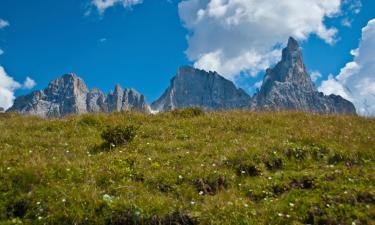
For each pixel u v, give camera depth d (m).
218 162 15.57
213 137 19.14
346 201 12.52
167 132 20.25
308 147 16.98
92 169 14.41
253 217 11.97
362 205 12.38
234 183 14.46
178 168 15.15
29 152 16.17
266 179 14.45
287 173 14.85
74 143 18.66
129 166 15.11
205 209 12.28
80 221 11.67
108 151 17.39
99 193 12.69
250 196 13.61
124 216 11.90
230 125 21.14
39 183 13.09
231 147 16.98
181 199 13.13
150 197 12.66
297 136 18.23
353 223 11.53
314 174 14.32
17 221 11.68
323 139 17.86
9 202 12.39
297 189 13.62
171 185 13.97
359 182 13.71
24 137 19.08
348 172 14.39
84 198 12.27
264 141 17.64
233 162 15.68
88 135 20.36
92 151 17.56
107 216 11.82
